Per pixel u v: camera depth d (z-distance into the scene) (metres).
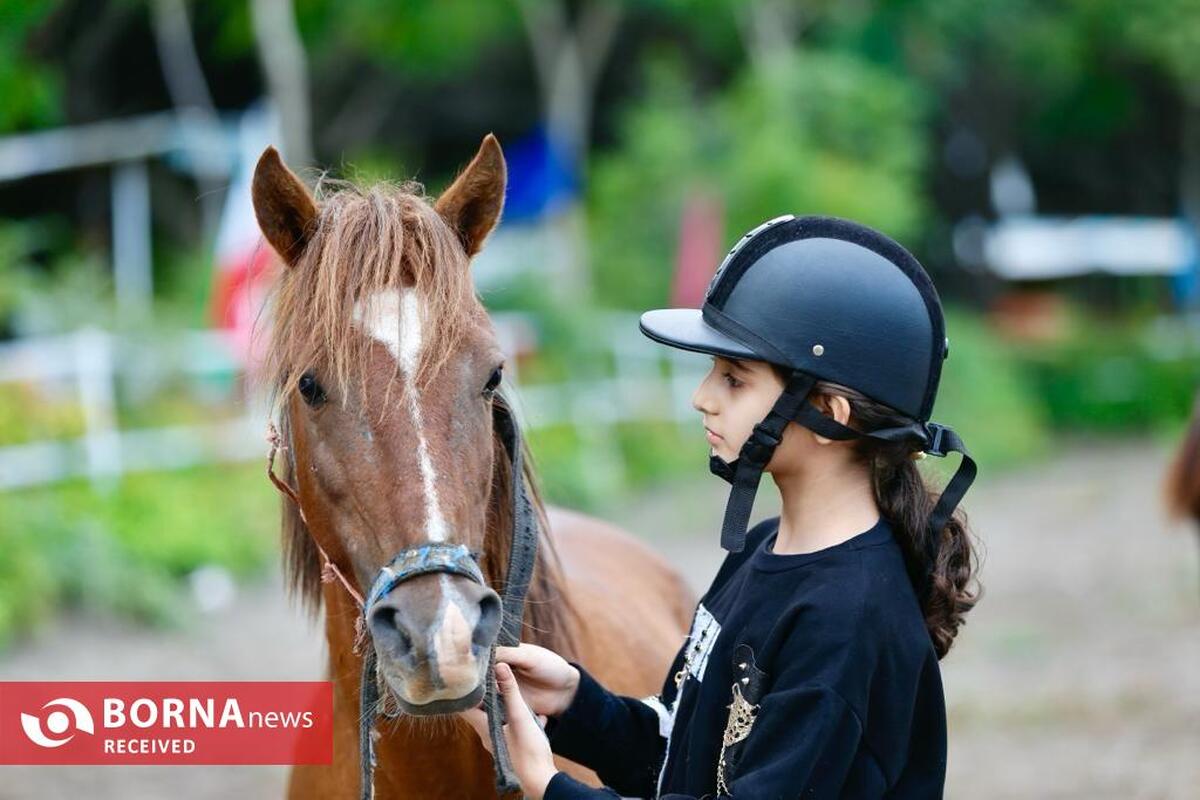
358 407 3.11
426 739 3.54
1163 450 27.53
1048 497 21.16
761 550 3.11
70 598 11.67
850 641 2.80
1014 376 30.72
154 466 13.70
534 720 3.11
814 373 2.91
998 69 35.56
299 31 25.77
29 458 12.66
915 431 2.96
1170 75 36.19
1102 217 43.53
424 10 26.45
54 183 23.89
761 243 3.07
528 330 20.83
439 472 3.07
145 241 21.53
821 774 2.76
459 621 2.84
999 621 13.06
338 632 3.68
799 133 27.61
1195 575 14.80
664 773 3.18
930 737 2.95
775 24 30.50
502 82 33.38
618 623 4.76
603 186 27.67
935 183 38.25
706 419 3.09
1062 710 10.02
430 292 3.18
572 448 18.78
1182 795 8.05
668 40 33.84
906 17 31.56
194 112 22.98
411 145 33.22
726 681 3.00
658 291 26.12
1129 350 33.94
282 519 3.90
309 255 3.30
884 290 2.96
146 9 24.58
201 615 12.01
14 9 14.54
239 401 4.77
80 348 13.52
